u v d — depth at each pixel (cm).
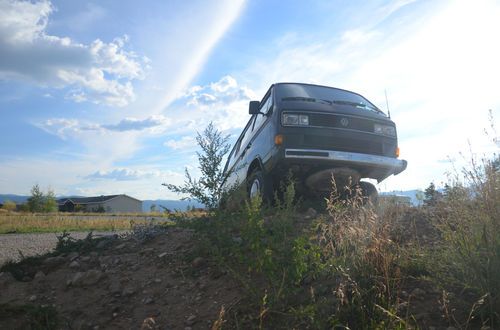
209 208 430
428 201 491
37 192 5603
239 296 343
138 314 354
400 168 648
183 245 484
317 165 609
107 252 512
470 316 273
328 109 625
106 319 352
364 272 304
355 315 278
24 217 2077
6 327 344
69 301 389
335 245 345
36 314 348
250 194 684
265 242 332
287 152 586
